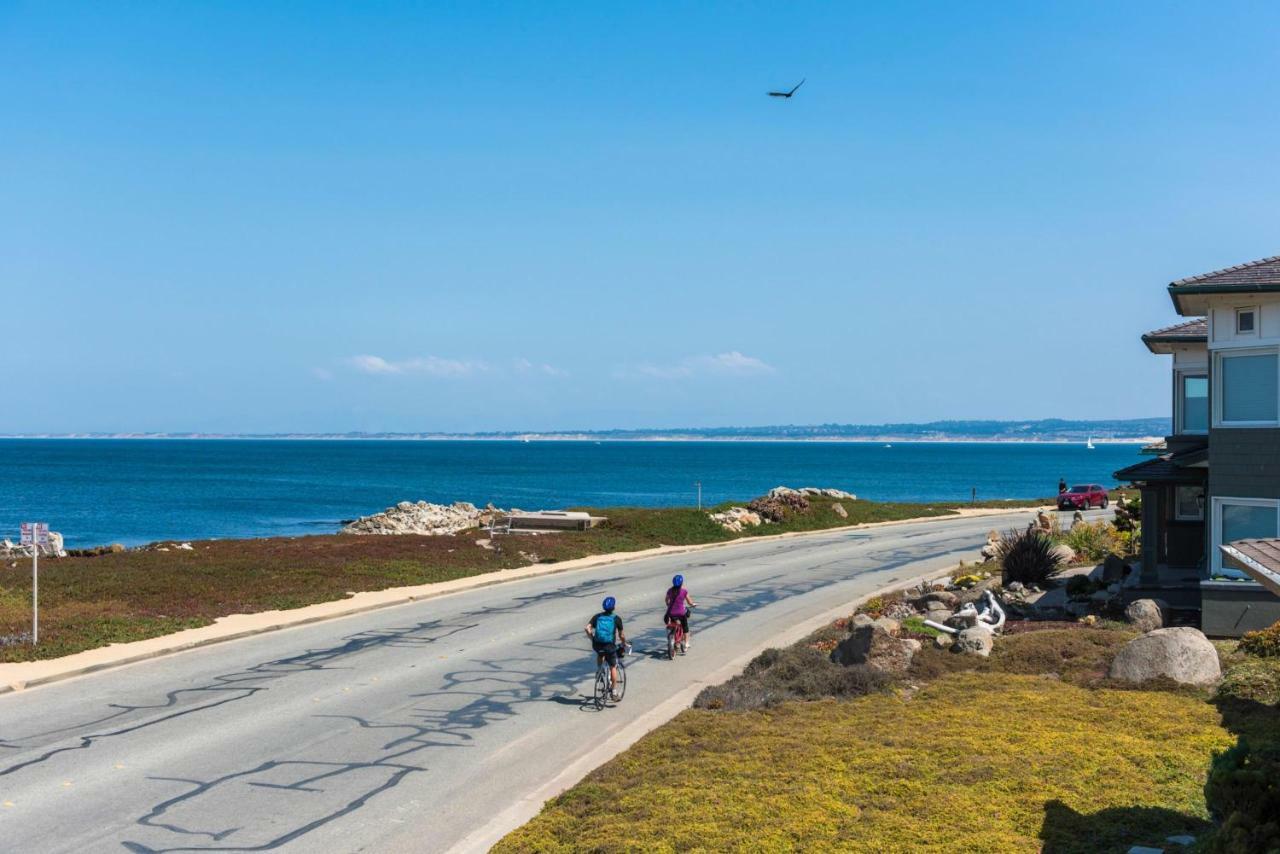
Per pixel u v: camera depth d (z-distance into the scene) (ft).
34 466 635.25
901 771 37.78
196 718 51.52
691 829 32.58
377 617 84.17
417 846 34.94
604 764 42.55
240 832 35.94
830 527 174.60
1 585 92.07
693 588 102.63
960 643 61.77
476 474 563.07
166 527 247.29
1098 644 61.26
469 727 50.34
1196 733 41.70
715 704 52.42
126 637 70.69
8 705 53.98
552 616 84.94
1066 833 31.17
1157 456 93.45
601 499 355.97
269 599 87.66
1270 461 66.90
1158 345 92.58
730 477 545.44
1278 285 64.95
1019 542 95.45
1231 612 66.80
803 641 69.67
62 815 37.32
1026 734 41.98
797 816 33.45
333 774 42.70
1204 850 26.68
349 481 477.36
